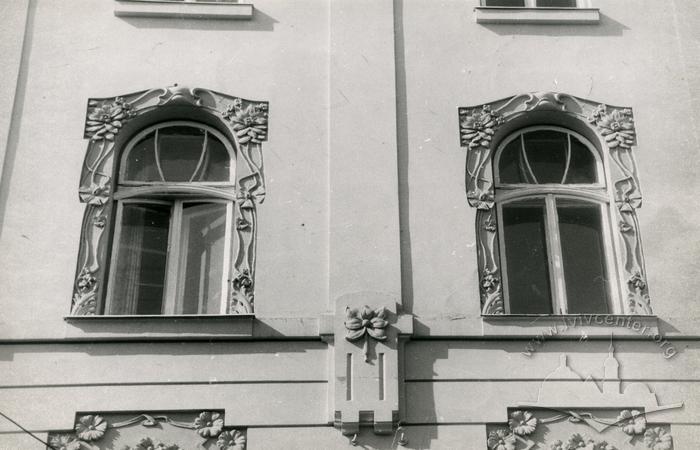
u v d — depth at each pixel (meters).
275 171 10.53
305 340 9.62
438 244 10.18
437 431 9.27
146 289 10.25
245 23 11.37
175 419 9.30
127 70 11.05
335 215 10.24
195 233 10.53
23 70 10.95
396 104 10.91
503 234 10.59
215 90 10.95
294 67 11.11
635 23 11.57
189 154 10.90
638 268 10.27
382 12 11.41
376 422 9.19
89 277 9.97
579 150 11.11
